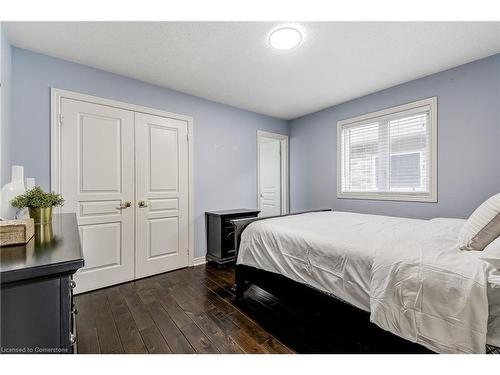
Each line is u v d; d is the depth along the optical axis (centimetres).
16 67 202
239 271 218
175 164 304
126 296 229
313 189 400
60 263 69
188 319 188
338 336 163
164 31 184
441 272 104
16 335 67
